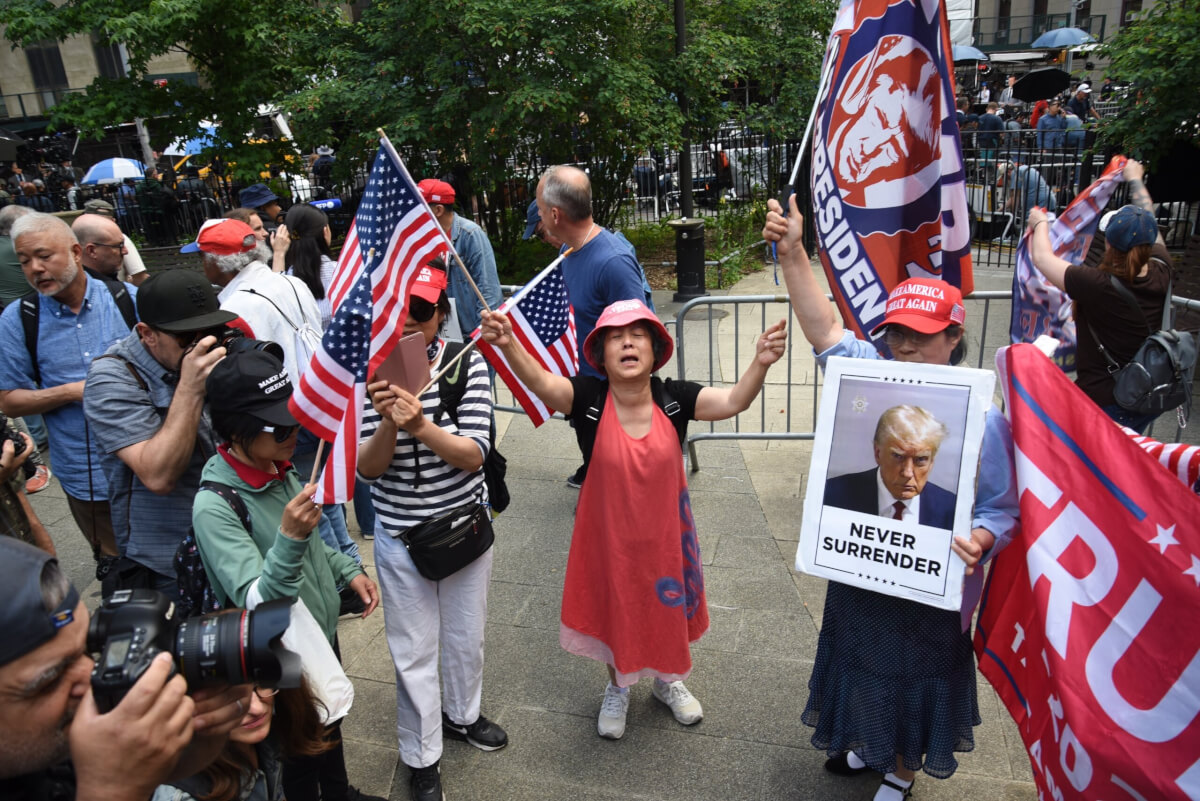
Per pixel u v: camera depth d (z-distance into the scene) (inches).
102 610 51.9
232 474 91.5
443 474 112.5
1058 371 92.4
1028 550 89.4
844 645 105.4
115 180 621.0
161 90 420.5
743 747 126.8
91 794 43.9
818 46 489.4
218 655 52.4
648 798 118.3
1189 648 79.6
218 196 540.4
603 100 352.8
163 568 113.6
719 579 171.6
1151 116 295.1
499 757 127.7
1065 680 84.2
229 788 60.4
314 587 98.4
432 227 104.7
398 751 131.4
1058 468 89.6
